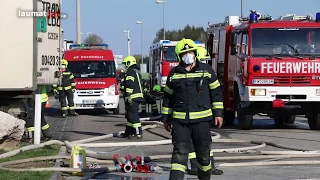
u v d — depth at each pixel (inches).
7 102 598.2
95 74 1103.6
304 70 745.0
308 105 771.4
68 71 1040.8
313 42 757.3
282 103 745.0
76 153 444.8
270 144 616.7
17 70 567.2
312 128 802.2
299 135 728.3
